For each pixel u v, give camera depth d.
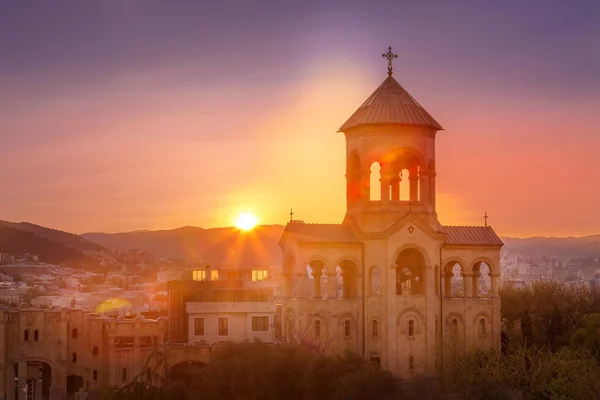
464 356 132.50
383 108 138.00
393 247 135.25
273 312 152.00
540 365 122.50
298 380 124.81
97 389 148.88
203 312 150.38
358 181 138.88
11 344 146.88
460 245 140.62
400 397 120.44
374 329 135.50
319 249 135.00
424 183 138.00
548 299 159.88
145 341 150.25
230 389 127.12
